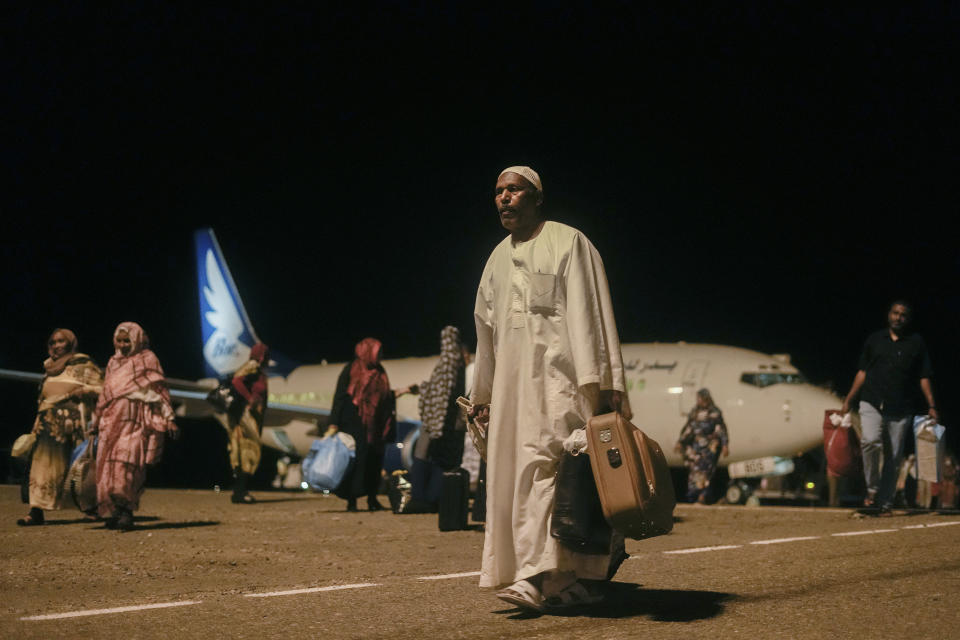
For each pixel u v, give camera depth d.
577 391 3.63
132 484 7.03
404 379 19.94
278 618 3.54
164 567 5.12
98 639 3.18
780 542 6.01
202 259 26.34
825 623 3.30
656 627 3.29
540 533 3.53
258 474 28.67
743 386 15.91
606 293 3.72
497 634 3.22
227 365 25.44
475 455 9.45
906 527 7.04
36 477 7.57
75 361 7.76
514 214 3.79
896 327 8.13
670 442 16.41
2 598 4.10
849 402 8.62
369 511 9.74
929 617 3.38
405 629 3.32
